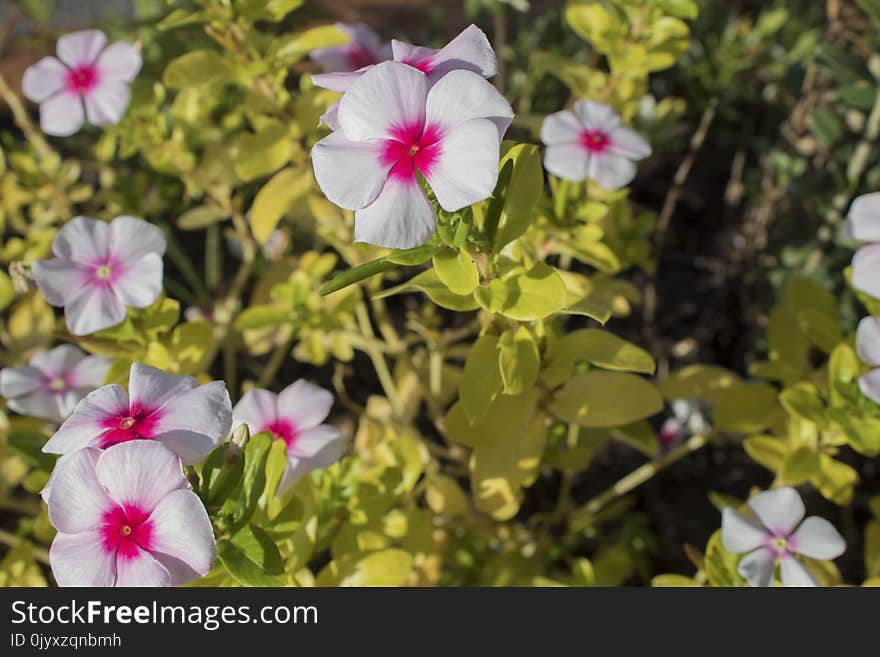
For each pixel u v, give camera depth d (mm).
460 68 390
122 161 681
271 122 506
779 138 684
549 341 455
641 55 506
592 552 617
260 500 416
